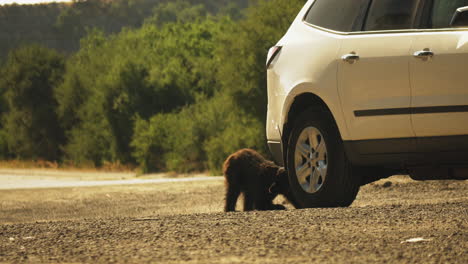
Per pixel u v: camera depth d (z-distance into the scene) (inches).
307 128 888.3
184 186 2320.4
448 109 757.3
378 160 814.5
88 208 1732.3
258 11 4441.4
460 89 751.1
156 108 7022.6
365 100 809.5
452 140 764.6
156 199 1871.3
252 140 4453.7
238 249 544.1
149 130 6122.1
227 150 4571.9
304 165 895.1
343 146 846.5
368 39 819.4
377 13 828.6
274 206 1227.9
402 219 670.5
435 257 494.3
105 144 7377.0
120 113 7037.4
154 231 655.8
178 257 518.6
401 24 805.2
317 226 646.5
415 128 780.6
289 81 901.8
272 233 616.1
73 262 515.2
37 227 736.3
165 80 6963.6
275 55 948.0
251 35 4389.8
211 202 1680.6
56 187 2486.5
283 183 1190.9
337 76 833.5
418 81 773.9
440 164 800.3
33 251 570.6
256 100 4434.1
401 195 1360.7
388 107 793.6
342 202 859.4
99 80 7160.4
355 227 634.8
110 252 550.6
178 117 6309.1
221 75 4549.7
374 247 536.7
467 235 572.7
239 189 1254.9
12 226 761.6
